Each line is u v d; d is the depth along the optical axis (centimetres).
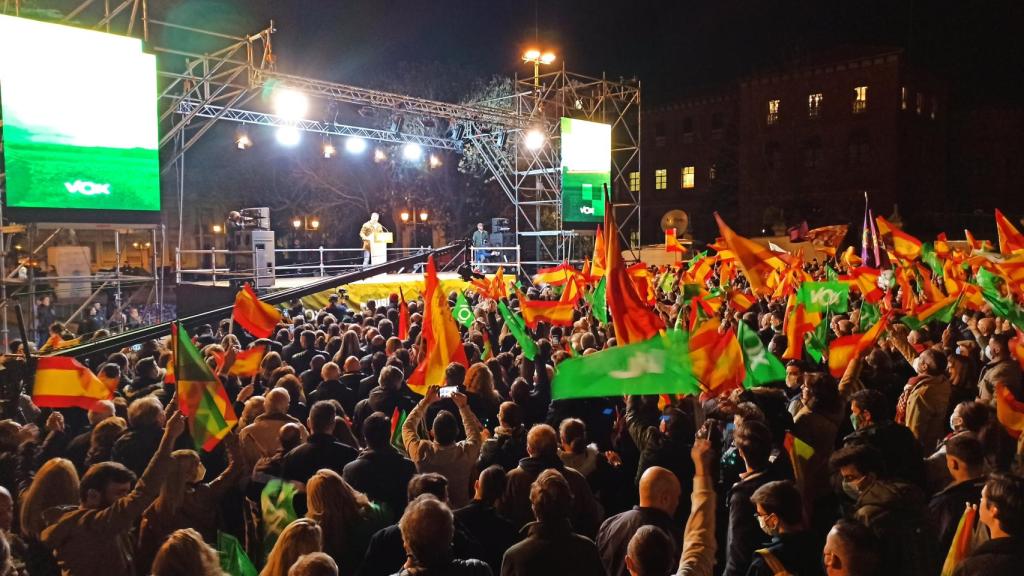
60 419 595
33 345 980
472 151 2906
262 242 2023
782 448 479
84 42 1298
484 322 1145
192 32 1628
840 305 967
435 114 2195
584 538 369
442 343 701
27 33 1233
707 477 360
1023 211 4388
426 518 330
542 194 2977
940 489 488
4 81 1215
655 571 311
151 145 1390
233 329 1174
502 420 537
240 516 528
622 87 2619
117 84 1341
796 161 4441
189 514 449
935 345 788
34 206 1255
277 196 3697
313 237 3878
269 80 1802
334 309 1485
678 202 5241
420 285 2217
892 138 4072
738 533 399
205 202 3600
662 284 1591
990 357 735
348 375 786
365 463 495
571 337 968
